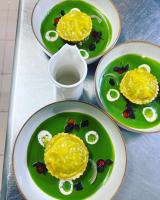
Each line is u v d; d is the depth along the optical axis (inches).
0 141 29.8
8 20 34.2
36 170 16.5
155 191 16.6
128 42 18.7
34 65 18.8
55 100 18.1
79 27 19.2
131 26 20.1
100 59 18.2
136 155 17.2
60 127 17.6
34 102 18.0
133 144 17.5
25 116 17.7
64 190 16.2
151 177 16.8
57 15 20.6
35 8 19.3
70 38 19.2
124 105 18.1
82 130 17.5
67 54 16.3
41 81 18.5
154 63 19.3
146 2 20.8
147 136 17.7
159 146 17.5
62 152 16.2
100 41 19.8
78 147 16.4
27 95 18.1
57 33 19.8
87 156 16.6
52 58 16.2
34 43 19.3
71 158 16.1
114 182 16.1
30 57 19.0
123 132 17.7
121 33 19.9
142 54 19.3
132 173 16.8
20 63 18.8
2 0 34.8
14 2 34.7
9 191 16.2
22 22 19.8
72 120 17.6
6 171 16.5
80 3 20.8
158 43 19.8
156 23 20.3
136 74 18.2
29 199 15.4
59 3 20.7
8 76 32.2
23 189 15.6
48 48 19.5
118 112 18.0
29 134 17.1
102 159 16.8
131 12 20.5
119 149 16.7
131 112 17.9
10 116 17.6
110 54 18.6
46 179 16.4
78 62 16.6
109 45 19.5
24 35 19.5
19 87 18.3
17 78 18.5
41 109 16.8
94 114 17.4
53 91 18.3
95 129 17.5
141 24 20.2
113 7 19.8
